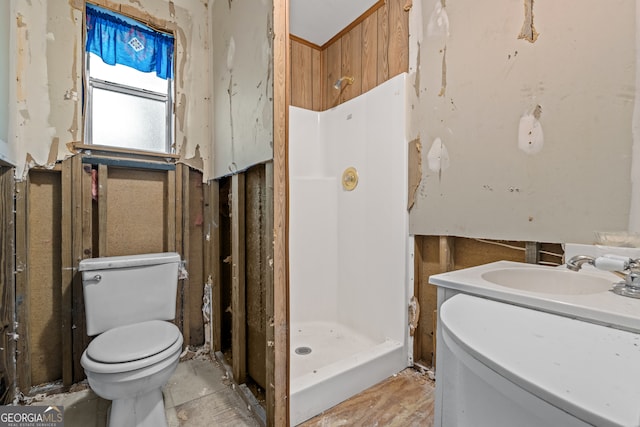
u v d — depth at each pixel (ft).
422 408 4.75
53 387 5.17
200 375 5.81
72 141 5.37
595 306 2.17
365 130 6.89
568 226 3.86
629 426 1.07
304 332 7.30
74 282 5.31
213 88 6.61
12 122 4.69
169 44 6.60
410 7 6.01
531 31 4.17
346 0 6.69
